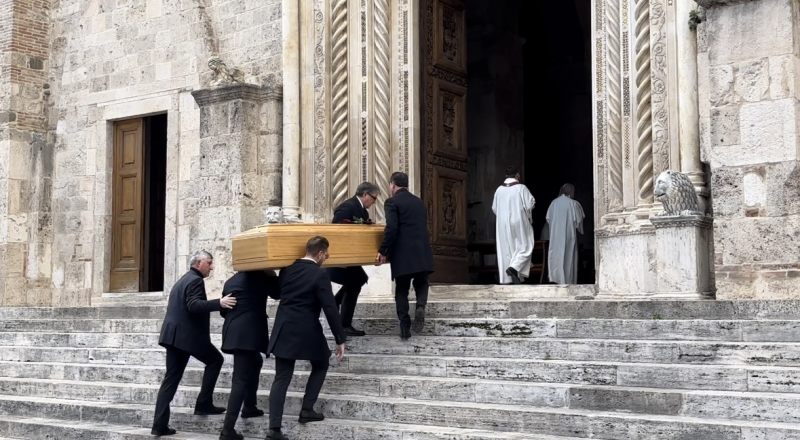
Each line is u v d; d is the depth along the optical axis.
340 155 14.74
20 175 18.62
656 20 11.61
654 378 7.98
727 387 7.64
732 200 9.91
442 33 15.22
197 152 16.73
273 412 8.41
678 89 11.38
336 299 10.87
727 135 9.97
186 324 9.19
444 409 8.27
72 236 18.55
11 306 18.36
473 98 19.59
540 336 9.44
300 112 15.02
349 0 14.91
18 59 18.64
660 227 10.64
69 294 18.48
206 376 9.41
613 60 11.95
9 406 11.20
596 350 8.66
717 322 8.48
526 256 13.67
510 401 8.34
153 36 17.53
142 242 17.91
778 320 8.23
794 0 9.75
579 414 7.61
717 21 10.08
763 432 6.75
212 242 15.29
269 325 12.15
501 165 19.41
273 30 15.85
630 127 11.79
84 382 11.38
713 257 10.71
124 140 18.25
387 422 8.56
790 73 9.63
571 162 21.34
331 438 8.45
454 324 9.97
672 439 7.11
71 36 18.83
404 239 9.98
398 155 14.41
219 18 16.67
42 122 18.97
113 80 18.09
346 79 14.85
